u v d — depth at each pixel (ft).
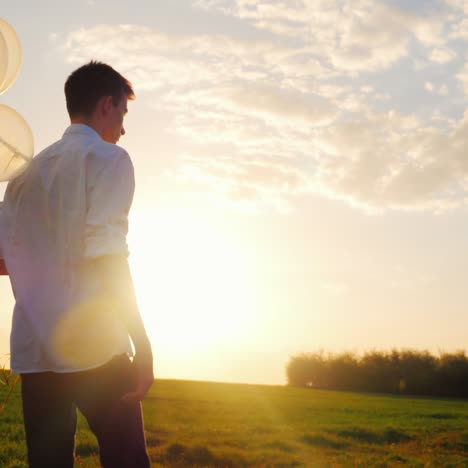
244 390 110.52
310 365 200.64
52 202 6.89
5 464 22.36
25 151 7.09
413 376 186.91
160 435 36.58
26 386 7.13
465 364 183.32
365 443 44.01
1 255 7.57
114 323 6.86
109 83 7.69
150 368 6.42
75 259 6.77
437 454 40.34
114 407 6.79
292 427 49.49
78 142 7.11
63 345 6.76
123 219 6.78
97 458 23.82
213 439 36.68
